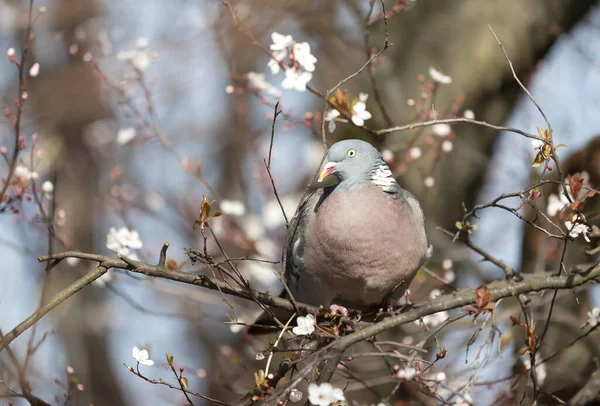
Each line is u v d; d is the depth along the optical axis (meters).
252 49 15.35
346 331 8.04
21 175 9.42
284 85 8.19
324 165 9.43
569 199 7.59
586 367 11.04
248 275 13.25
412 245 9.27
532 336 7.40
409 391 10.54
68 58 17.42
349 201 9.20
